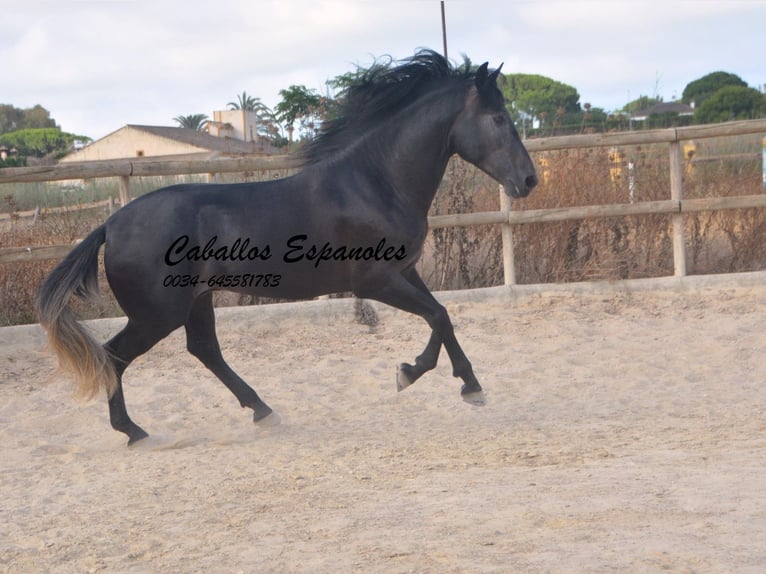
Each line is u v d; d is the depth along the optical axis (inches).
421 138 219.1
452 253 391.5
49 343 207.3
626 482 159.5
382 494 161.6
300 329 335.0
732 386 256.5
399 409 250.8
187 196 214.2
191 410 256.1
